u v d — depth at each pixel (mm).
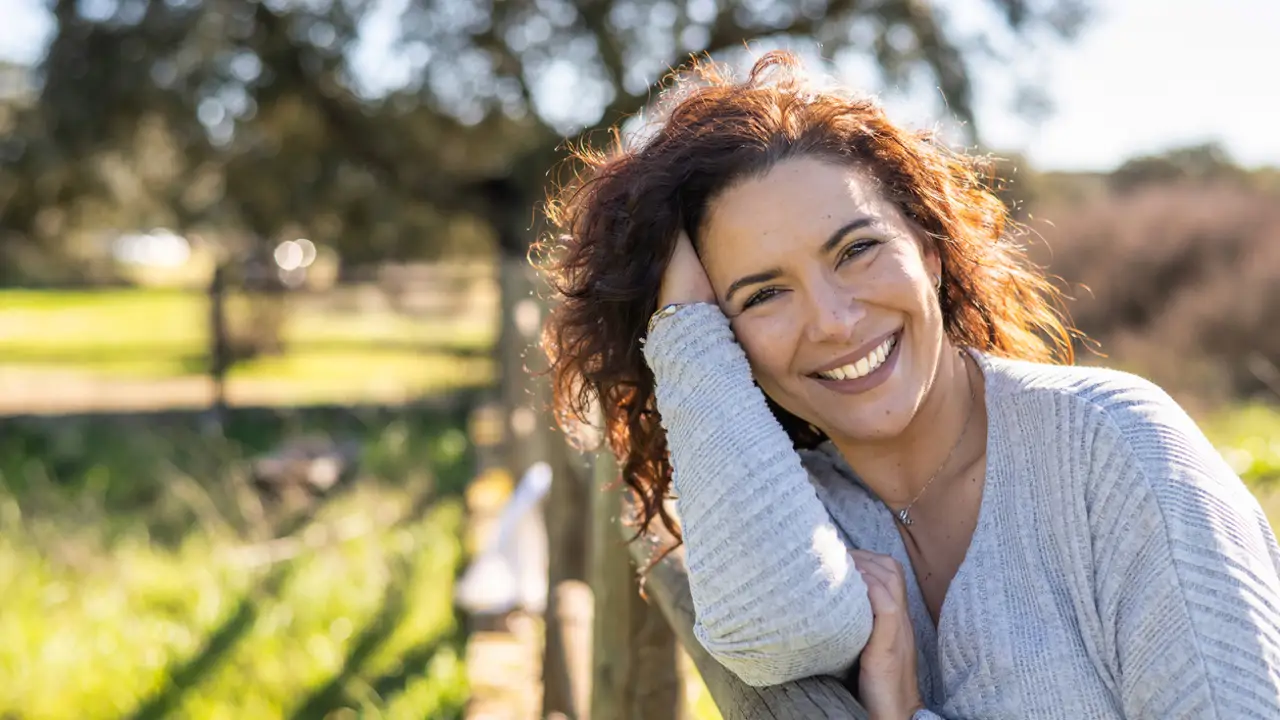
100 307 24297
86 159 15422
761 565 1219
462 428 9039
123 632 4355
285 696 3814
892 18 15289
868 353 1359
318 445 7969
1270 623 1109
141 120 14812
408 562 4930
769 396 1603
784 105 1408
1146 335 10672
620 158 1501
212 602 4652
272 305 13000
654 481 1657
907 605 1317
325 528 5664
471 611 4121
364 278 13555
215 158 15250
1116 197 13688
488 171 16859
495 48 15328
